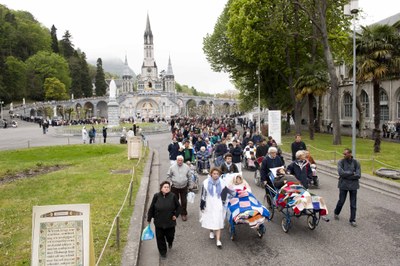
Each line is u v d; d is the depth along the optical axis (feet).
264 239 28.96
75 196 40.09
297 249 26.71
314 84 101.40
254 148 60.95
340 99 177.88
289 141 104.06
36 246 16.87
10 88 335.88
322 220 33.35
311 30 107.96
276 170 34.86
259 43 108.47
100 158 74.43
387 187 44.45
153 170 62.18
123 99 413.18
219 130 99.55
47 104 344.90
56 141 123.24
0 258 23.39
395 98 137.59
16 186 46.09
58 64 406.41
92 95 465.47
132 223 30.45
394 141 105.19
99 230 28.45
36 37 460.96
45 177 52.19
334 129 92.68
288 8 102.22
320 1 90.43
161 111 420.77
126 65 545.44
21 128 211.00
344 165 32.09
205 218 27.73
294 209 28.60
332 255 25.44
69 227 17.21
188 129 103.30
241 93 174.60
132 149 71.97
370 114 154.20
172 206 25.62
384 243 27.48
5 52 400.06
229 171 36.63
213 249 27.12
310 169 40.19
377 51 71.41
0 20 417.69
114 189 43.45
